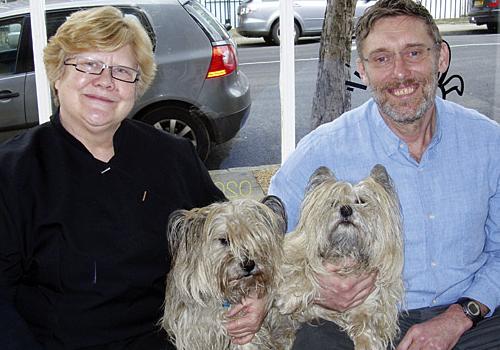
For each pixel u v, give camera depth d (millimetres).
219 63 2723
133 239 1373
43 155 1356
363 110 1538
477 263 1510
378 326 1463
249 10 2793
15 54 2568
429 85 1431
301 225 1498
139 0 2611
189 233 1430
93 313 1356
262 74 2811
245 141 2801
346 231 1406
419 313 1487
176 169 1468
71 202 1338
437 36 1445
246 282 1415
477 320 1438
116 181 1383
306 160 1546
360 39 1482
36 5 2324
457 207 1470
